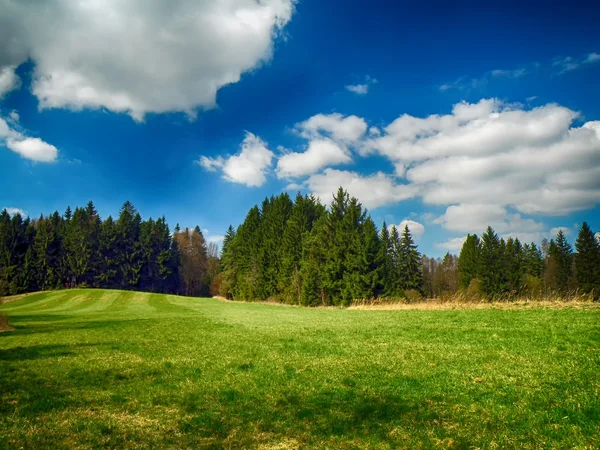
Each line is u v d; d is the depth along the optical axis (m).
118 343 21.70
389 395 10.16
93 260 111.38
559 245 99.94
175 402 10.56
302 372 13.24
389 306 45.06
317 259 73.31
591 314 20.77
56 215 132.00
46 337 24.73
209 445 7.71
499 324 20.11
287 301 80.12
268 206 104.00
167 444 7.80
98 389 11.90
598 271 81.06
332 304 70.00
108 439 7.97
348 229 69.62
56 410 9.86
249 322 32.44
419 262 93.31
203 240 149.38
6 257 101.69
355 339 19.52
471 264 101.50
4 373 14.00
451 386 10.52
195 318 39.22
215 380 12.78
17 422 8.91
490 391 9.84
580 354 12.70
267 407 9.87
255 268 94.50
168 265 125.06
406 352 15.36
